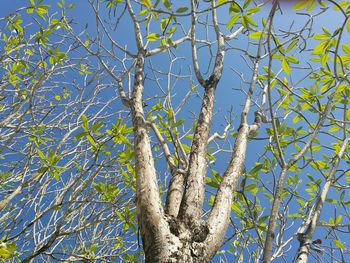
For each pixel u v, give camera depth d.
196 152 2.27
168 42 3.29
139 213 1.95
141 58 2.93
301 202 3.92
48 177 4.86
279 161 2.34
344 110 3.23
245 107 2.62
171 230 1.91
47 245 3.47
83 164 4.65
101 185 3.88
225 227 1.99
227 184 2.15
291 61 2.98
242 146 2.38
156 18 3.63
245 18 2.79
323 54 3.02
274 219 2.07
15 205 4.32
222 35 2.98
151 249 1.84
